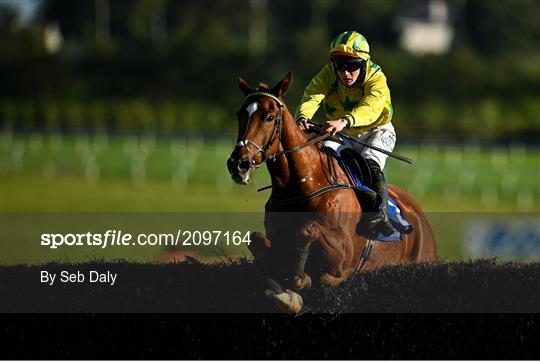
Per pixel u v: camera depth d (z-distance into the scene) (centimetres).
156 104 5109
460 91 4984
